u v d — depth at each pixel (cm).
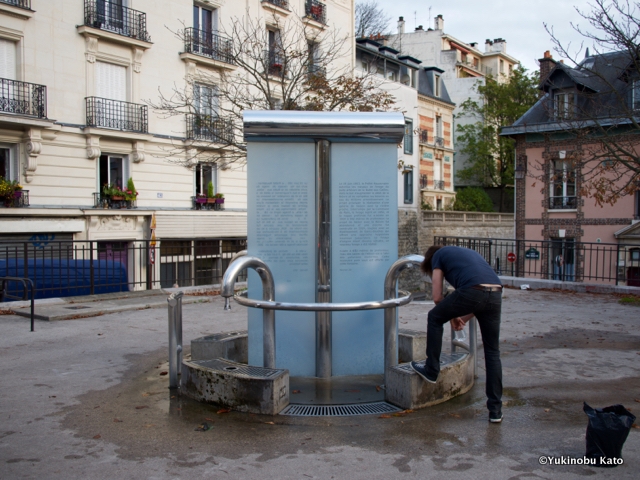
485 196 4847
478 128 5038
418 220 3844
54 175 2031
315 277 526
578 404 474
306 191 524
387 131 507
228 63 2486
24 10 1902
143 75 2288
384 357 504
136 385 526
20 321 902
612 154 1436
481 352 680
